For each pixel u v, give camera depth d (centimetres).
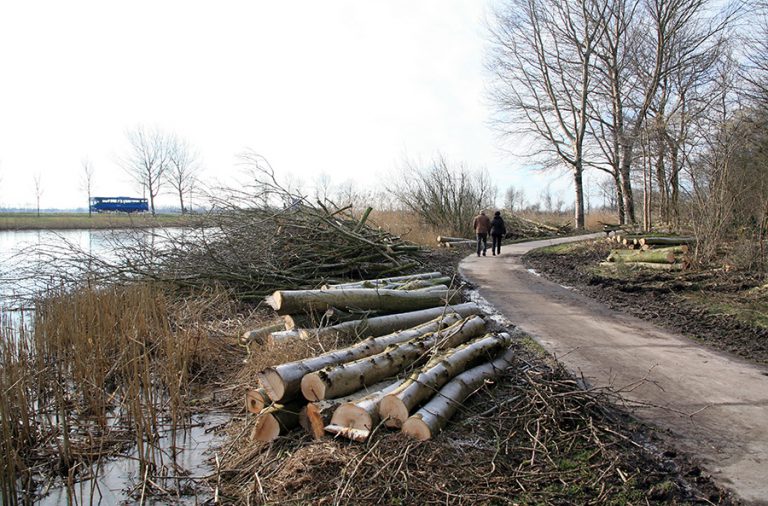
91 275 1078
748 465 412
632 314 956
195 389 647
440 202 2692
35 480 455
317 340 671
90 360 616
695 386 584
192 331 745
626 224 2539
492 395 534
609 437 453
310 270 1201
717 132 1457
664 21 2472
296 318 751
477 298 1112
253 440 476
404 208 2747
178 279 1067
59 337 640
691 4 2494
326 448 433
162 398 569
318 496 377
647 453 429
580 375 622
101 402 577
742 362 671
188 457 483
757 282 1114
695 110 1867
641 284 1214
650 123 1925
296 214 1273
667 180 1895
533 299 1106
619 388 577
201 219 1219
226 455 475
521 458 422
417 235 2388
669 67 2580
